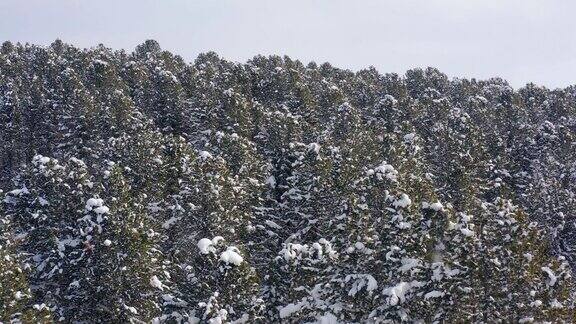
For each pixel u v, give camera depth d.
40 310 30.02
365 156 52.84
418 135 66.62
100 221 33.97
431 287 32.09
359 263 34.12
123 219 34.81
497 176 64.94
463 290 31.81
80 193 40.31
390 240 34.06
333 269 34.78
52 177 41.00
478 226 36.00
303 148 54.41
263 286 36.28
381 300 33.12
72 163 43.75
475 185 54.53
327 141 55.28
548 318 31.66
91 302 33.72
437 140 65.88
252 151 57.03
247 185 48.19
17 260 33.72
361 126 65.00
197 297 31.88
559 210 56.94
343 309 34.34
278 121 60.12
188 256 39.97
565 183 67.50
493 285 31.81
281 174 54.97
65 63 94.44
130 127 63.22
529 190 60.78
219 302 30.58
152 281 34.03
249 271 32.03
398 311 32.31
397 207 34.28
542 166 71.62
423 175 52.50
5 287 28.98
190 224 41.31
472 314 31.94
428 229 33.88
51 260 36.84
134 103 76.19
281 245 45.00
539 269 32.66
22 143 74.31
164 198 48.12
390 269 33.41
